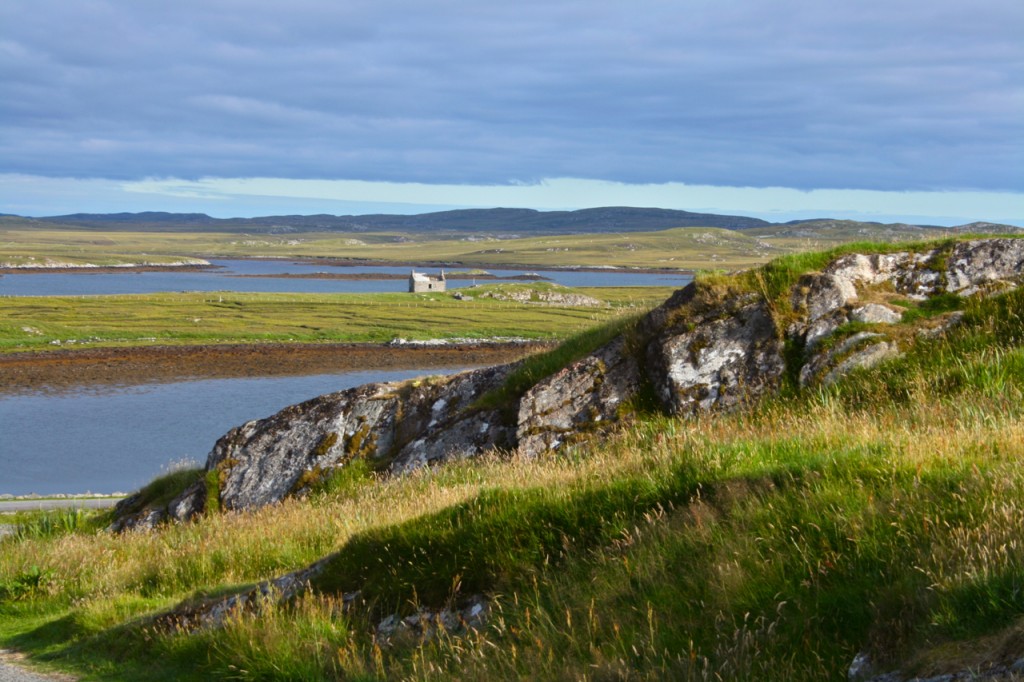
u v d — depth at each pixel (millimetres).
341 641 8578
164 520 22484
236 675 8508
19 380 78750
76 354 92250
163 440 57844
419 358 99000
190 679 8875
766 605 6383
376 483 19047
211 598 10781
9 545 21328
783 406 14266
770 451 9188
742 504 7801
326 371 89562
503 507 9195
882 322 15133
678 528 7859
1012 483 6582
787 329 15766
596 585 7645
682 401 15602
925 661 5098
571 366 17891
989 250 16078
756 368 15469
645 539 7938
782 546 6961
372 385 22500
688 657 6137
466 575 8711
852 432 9812
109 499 37156
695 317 16875
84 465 50656
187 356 94000
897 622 5551
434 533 9234
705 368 15930
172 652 9570
